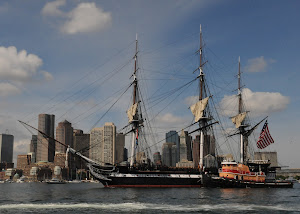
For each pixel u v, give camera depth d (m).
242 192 103.19
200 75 147.50
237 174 124.75
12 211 62.94
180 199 80.75
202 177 123.12
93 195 92.75
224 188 119.81
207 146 143.50
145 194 93.50
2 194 116.12
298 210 65.06
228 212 62.34
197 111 145.25
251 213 61.53
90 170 122.62
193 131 146.62
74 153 124.56
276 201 79.12
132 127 144.38
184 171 128.75
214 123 141.88
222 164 128.62
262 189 122.38
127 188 117.50
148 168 128.38
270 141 137.25
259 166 135.12
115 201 76.94
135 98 147.62
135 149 141.38
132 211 62.59
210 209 65.38
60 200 81.44
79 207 67.31
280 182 131.88
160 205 69.94
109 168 121.12
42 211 62.75
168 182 123.62
